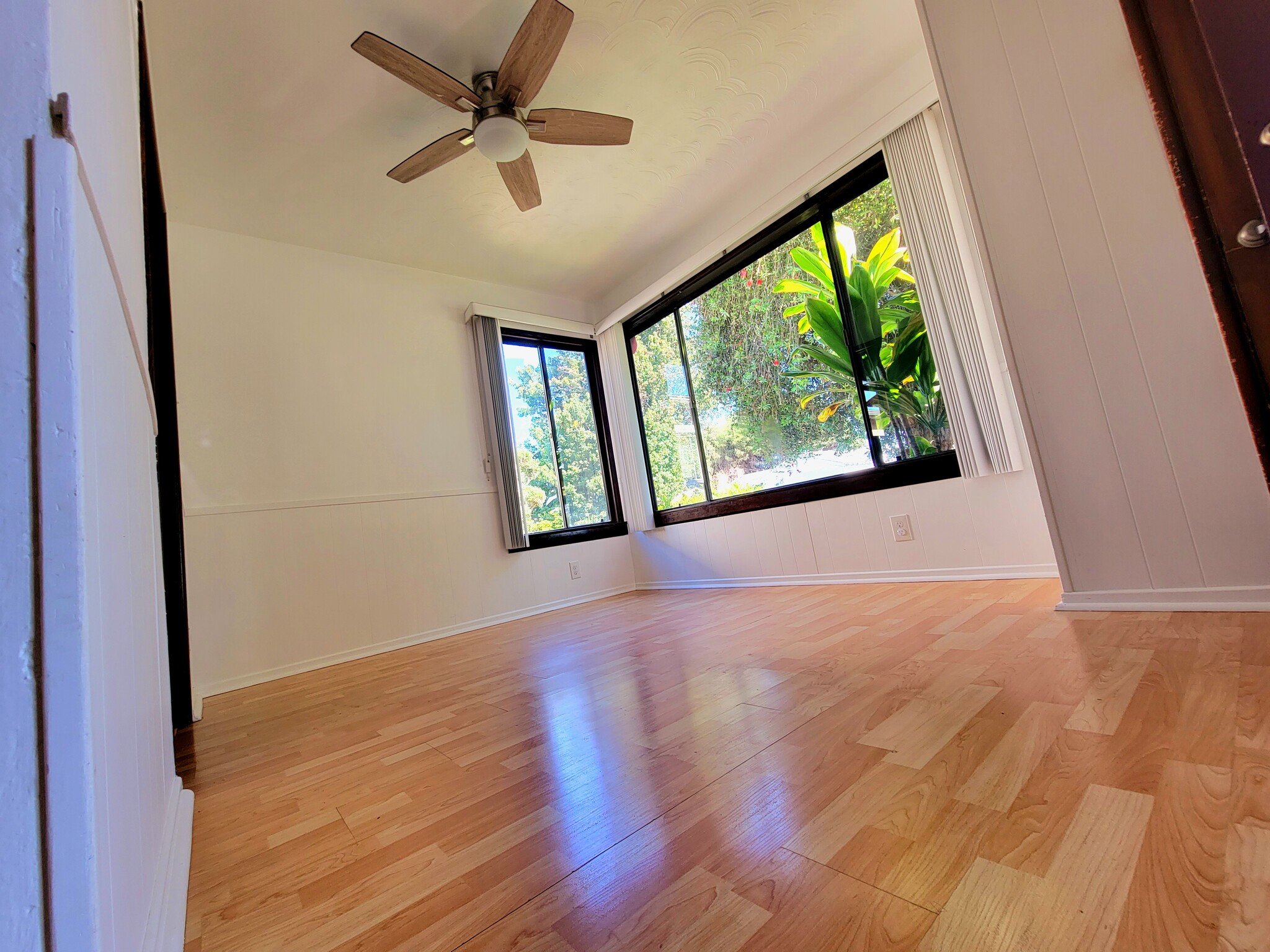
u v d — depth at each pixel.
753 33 2.14
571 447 3.96
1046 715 0.87
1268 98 0.64
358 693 1.94
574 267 3.75
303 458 2.82
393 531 3.02
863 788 0.74
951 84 1.57
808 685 1.23
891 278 2.58
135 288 0.74
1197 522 1.28
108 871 0.34
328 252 3.11
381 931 0.60
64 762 0.28
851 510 2.74
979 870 0.55
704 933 0.52
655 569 3.87
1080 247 1.39
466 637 2.93
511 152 2.08
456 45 1.97
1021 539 2.19
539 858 0.70
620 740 1.08
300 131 2.23
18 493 0.29
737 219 3.22
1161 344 1.30
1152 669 0.98
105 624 0.38
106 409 0.43
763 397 3.21
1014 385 1.51
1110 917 0.46
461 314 3.61
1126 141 1.32
